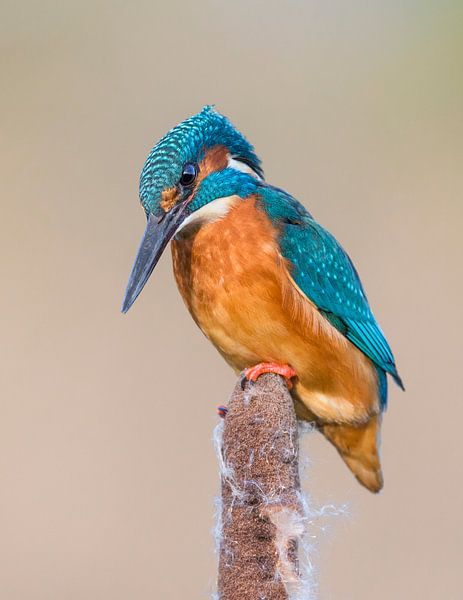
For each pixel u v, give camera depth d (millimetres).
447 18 24031
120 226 19469
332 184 20781
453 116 21953
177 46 22562
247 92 22062
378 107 22078
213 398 16906
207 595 7777
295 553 7242
